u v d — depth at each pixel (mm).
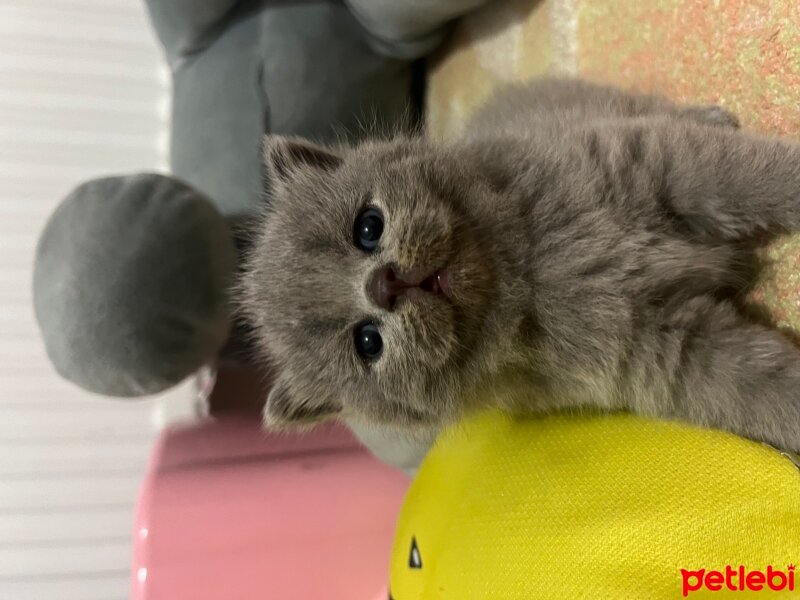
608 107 182
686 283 147
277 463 254
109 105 351
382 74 283
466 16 277
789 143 141
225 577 227
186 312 238
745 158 141
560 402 159
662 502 126
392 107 290
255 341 241
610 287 146
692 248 149
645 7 194
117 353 229
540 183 155
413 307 142
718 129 150
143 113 357
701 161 144
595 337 148
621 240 147
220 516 234
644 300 146
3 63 335
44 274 235
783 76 150
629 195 150
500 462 160
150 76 358
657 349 144
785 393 133
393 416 166
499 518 148
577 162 154
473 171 158
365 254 156
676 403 145
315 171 181
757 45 157
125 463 341
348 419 194
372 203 157
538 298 152
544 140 162
